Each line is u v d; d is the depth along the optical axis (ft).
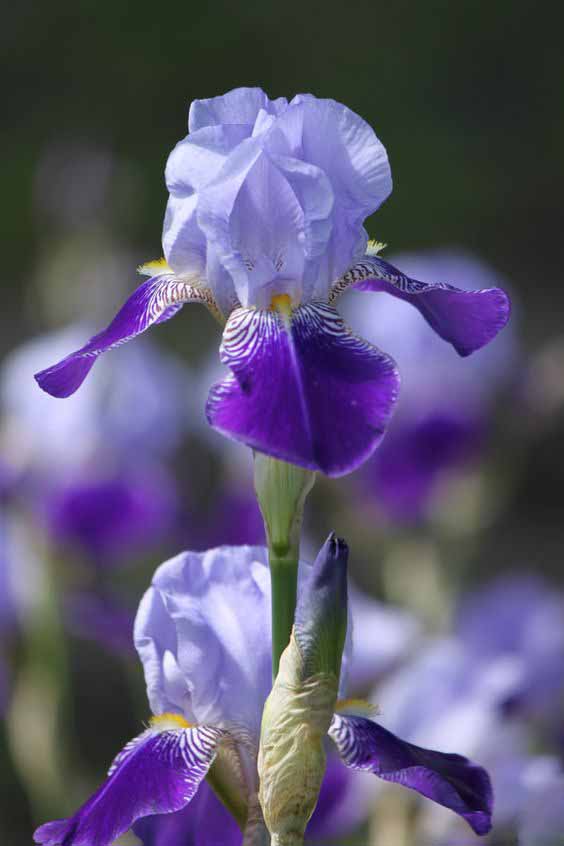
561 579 9.55
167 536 6.58
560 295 15.07
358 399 2.65
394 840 3.79
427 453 6.04
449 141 18.47
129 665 5.25
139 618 2.94
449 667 4.01
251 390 2.67
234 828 3.01
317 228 2.76
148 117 18.67
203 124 2.82
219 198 2.76
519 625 4.38
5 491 6.34
